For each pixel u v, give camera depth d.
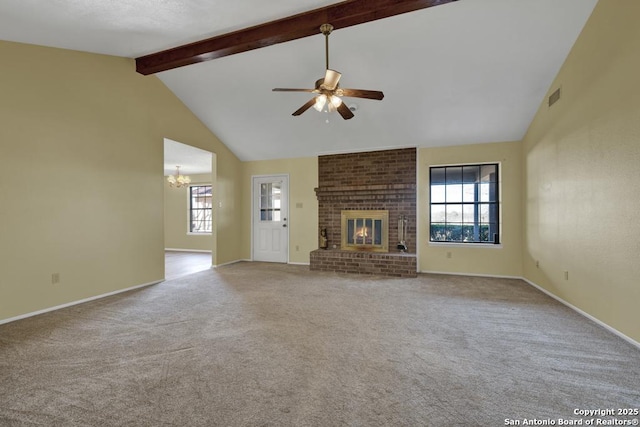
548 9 2.90
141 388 1.86
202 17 2.94
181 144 5.10
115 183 4.00
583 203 3.11
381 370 2.08
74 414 1.63
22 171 3.09
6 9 2.51
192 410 1.66
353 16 2.82
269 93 4.59
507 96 4.09
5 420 1.58
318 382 1.93
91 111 3.72
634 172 2.39
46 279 3.28
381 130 5.16
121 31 3.14
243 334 2.68
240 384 1.91
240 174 6.78
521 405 1.70
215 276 5.11
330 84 2.67
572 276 3.36
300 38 3.24
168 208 8.80
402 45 3.44
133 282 4.25
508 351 2.36
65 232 3.46
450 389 1.86
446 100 4.29
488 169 5.25
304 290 4.20
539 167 4.23
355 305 3.53
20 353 2.32
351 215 5.92
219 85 4.57
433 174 5.53
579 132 3.16
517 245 4.97
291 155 6.36
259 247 6.73
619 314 2.60
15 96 3.05
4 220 2.96
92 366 2.13
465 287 4.37
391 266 5.17
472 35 3.25
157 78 4.59
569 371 2.06
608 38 2.67
